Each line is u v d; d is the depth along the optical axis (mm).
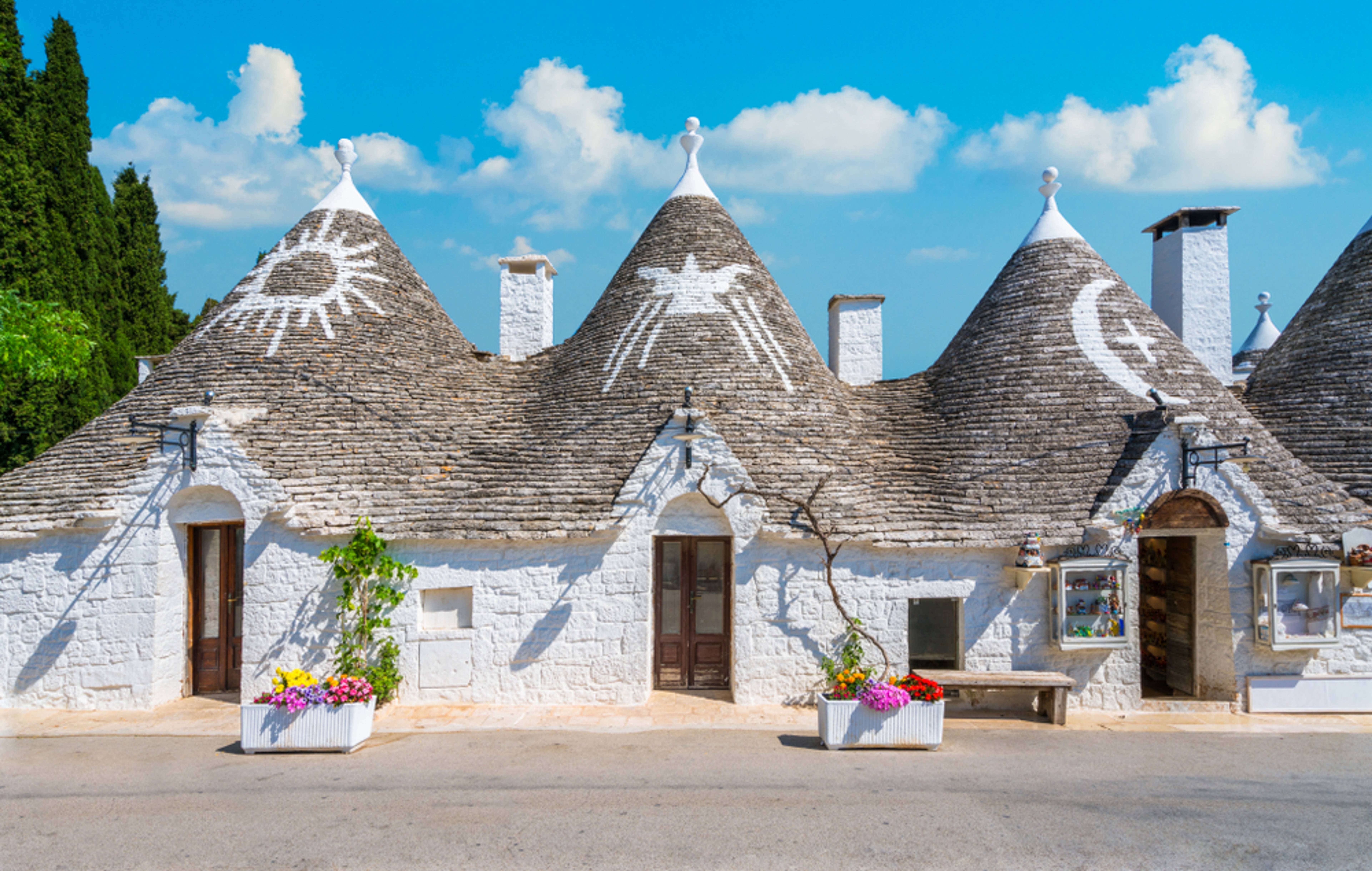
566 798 8117
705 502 12445
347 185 17656
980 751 9938
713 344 14562
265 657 11961
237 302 15422
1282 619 11961
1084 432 13242
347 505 12164
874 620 12133
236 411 13047
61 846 7023
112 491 12234
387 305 16109
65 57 26062
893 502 12781
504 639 12133
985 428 13867
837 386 15852
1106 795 8273
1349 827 7422
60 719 11523
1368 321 14781
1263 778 8914
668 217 17031
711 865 6590
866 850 6855
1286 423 14438
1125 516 12102
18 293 19516
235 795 8258
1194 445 12227
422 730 10891
